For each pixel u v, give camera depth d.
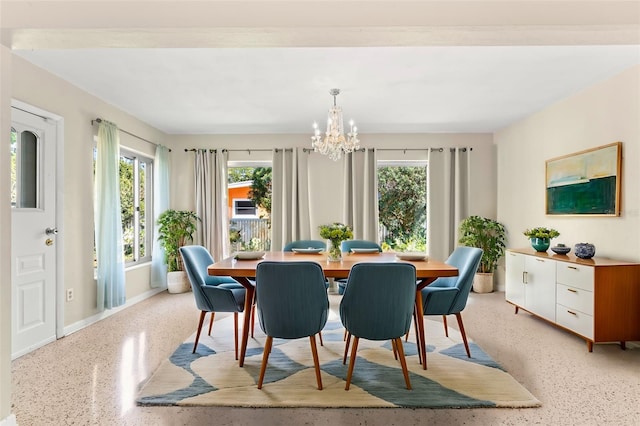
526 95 3.53
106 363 2.50
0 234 1.64
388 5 1.58
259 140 5.15
